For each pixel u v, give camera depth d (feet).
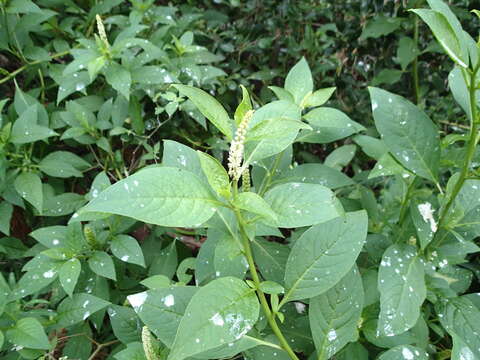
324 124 1.52
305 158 2.54
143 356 1.26
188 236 2.23
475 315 1.42
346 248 1.14
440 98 2.62
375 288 1.48
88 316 1.61
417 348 1.17
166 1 2.84
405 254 1.36
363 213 1.17
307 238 1.17
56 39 2.34
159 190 0.86
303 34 2.80
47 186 2.02
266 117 1.08
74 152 2.38
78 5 2.51
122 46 1.92
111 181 2.26
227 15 2.84
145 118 2.26
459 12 2.51
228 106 2.49
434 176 1.35
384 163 1.57
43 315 1.61
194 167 1.21
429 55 2.64
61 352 1.83
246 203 0.90
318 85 2.73
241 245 1.09
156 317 1.16
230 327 0.91
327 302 1.24
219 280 0.96
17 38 2.16
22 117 1.90
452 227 1.38
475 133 1.19
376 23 2.54
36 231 1.69
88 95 2.30
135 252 1.65
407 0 2.54
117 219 1.73
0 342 1.33
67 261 1.56
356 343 1.39
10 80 2.42
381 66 2.72
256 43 2.72
